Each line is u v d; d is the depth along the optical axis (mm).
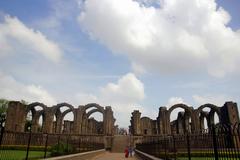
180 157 15422
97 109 59406
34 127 53469
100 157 27891
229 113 46000
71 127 63094
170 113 53312
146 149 24688
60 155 16938
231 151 6926
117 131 77125
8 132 10539
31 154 19156
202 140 11406
